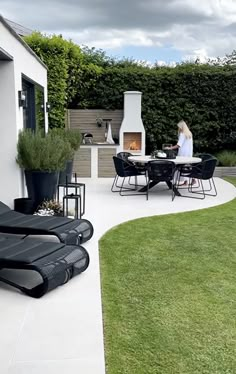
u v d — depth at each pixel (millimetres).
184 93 10844
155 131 10930
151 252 4293
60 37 9844
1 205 5160
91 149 9938
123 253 4250
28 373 2213
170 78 10727
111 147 9969
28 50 6516
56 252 3510
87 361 2328
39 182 5652
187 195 7828
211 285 3436
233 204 6941
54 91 9844
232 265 3926
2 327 2705
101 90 10719
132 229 5230
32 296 3176
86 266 3686
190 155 8672
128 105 10273
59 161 5844
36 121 7789
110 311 2945
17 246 3592
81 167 9992
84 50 11102
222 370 2260
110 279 3547
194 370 2254
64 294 3229
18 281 3498
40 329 2682
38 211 5367
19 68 5809
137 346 2488
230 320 2824
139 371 2236
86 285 3408
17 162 5633
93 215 6016
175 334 2631
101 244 4551
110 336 2602
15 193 5711
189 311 2951
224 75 10805
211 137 11281
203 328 2711
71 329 2684
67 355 2387
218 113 11031
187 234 5008
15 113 5547
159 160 7316
